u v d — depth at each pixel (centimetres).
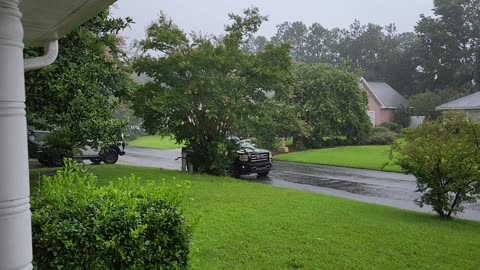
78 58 779
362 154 2222
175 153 2619
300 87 2595
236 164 1430
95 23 840
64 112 771
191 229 360
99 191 372
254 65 1288
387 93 4169
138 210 342
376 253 512
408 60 5012
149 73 1297
